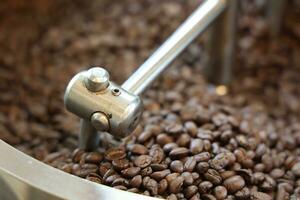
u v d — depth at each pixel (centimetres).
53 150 56
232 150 48
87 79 43
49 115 63
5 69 69
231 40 66
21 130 60
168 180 44
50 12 77
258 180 46
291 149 54
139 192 44
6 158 40
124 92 44
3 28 74
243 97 67
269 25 74
